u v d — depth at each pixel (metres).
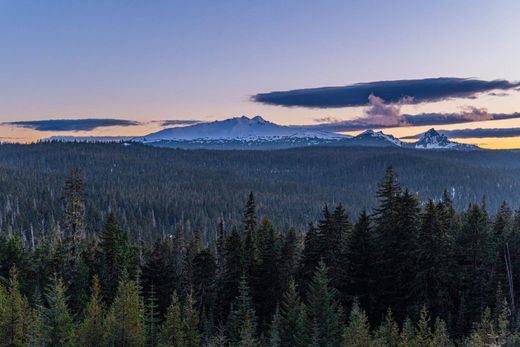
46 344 32.78
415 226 50.94
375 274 52.06
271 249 58.06
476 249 51.47
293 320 41.72
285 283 55.75
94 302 36.88
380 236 52.78
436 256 48.59
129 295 36.72
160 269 59.44
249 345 36.78
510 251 53.03
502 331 35.22
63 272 57.97
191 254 66.31
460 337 46.12
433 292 49.16
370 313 51.22
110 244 63.25
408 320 39.12
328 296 41.91
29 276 58.88
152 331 41.28
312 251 54.47
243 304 47.19
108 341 35.19
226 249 59.56
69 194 59.16
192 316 41.62
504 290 50.16
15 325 35.91
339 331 40.59
